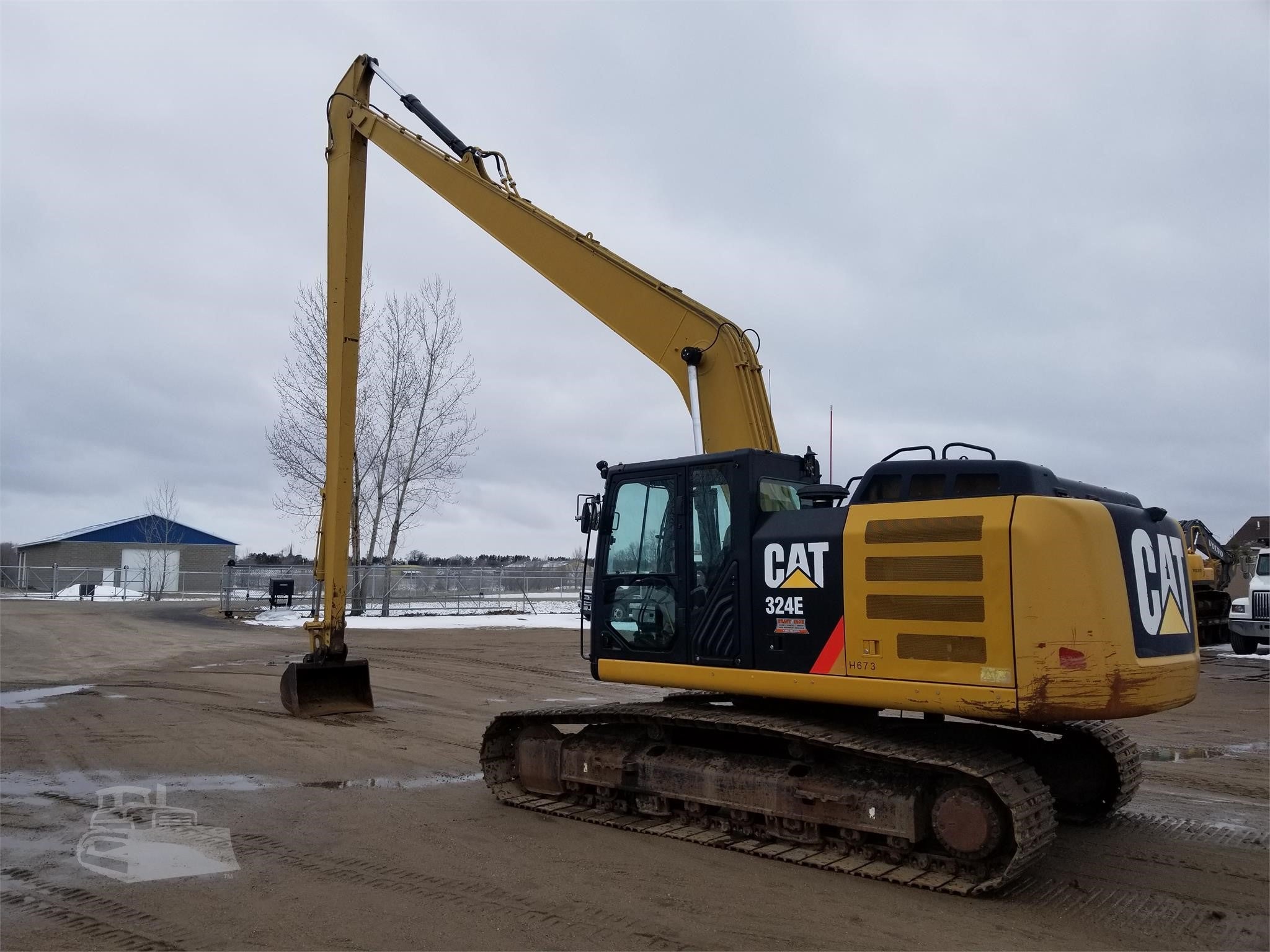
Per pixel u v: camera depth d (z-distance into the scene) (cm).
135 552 5809
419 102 1124
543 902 534
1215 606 2381
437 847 641
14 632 2338
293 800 775
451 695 1393
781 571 633
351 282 1207
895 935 489
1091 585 534
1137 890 563
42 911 519
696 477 693
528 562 4125
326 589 1217
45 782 828
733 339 808
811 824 614
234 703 1273
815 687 610
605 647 737
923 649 567
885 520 592
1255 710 1325
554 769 758
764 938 485
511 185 1016
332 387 1214
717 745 704
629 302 878
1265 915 523
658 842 654
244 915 513
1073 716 527
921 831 577
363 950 468
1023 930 498
